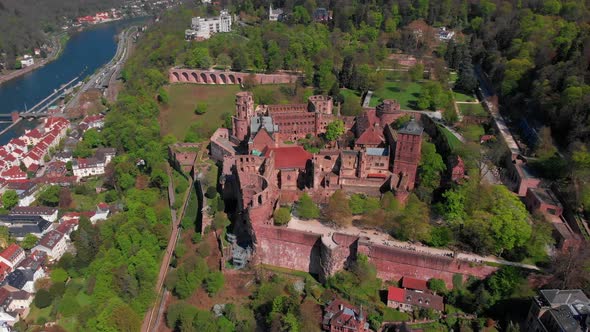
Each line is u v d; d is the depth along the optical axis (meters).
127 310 167.62
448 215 181.62
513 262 164.12
